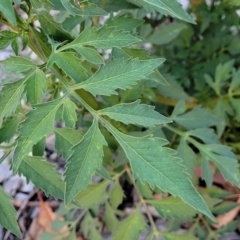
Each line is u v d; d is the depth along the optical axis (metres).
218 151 0.36
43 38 0.29
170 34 0.45
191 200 0.24
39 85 0.26
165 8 0.26
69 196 0.24
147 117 0.25
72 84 0.28
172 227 0.43
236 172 0.35
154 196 0.47
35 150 0.31
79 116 0.39
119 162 0.37
